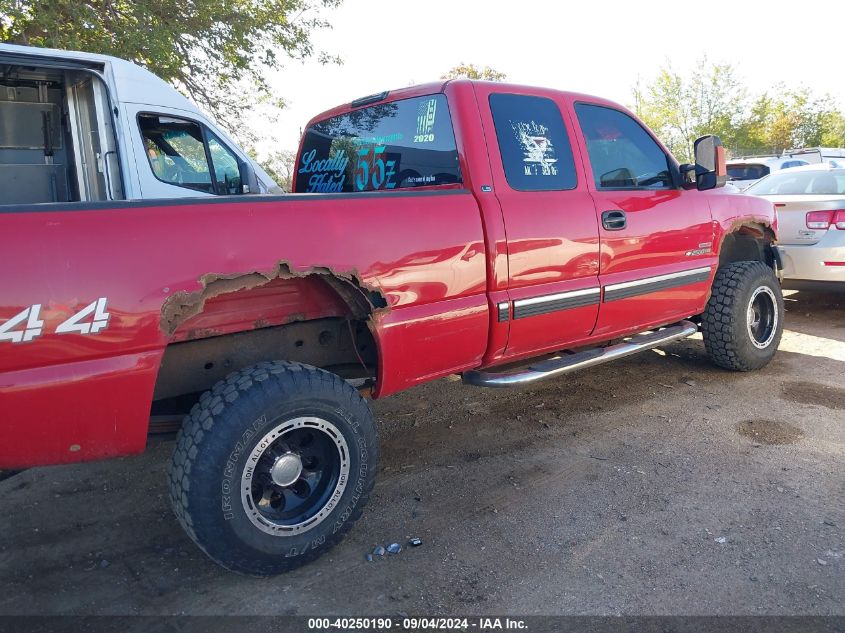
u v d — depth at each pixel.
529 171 3.72
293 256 2.70
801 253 6.71
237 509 2.60
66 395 2.29
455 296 3.30
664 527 3.12
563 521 3.20
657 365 5.65
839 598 2.58
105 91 5.69
